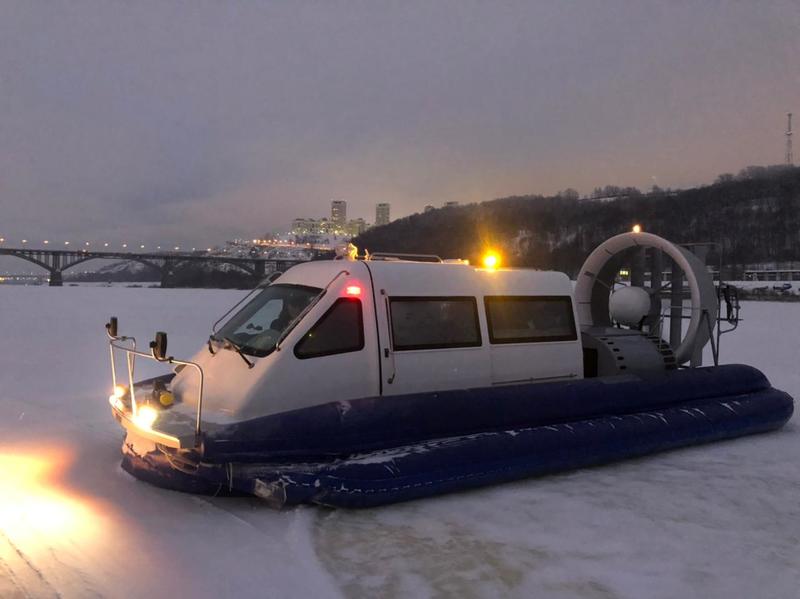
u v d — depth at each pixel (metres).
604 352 7.41
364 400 5.39
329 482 4.77
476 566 3.90
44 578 3.44
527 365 6.70
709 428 6.99
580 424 6.23
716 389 7.62
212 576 3.62
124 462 5.65
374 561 3.96
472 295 6.46
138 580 3.50
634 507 5.03
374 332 5.78
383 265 6.09
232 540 4.19
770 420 7.57
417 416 5.47
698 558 4.07
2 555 3.71
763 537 4.44
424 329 6.11
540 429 5.95
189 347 15.00
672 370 7.65
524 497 5.27
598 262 9.27
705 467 6.22
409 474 5.03
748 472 6.04
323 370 5.52
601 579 3.75
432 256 7.30
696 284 8.07
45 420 7.55
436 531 4.48
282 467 4.88
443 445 5.38
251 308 6.34
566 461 5.89
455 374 6.19
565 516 4.81
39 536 4.00
